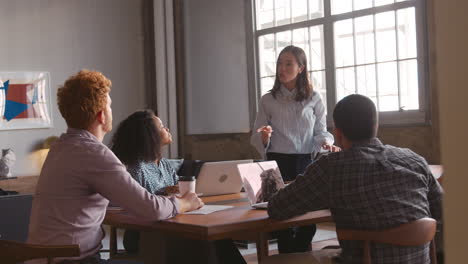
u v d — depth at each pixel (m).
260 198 2.90
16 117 8.38
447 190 0.60
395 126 6.58
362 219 2.30
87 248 2.31
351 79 7.11
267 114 4.18
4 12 8.36
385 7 6.68
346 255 2.39
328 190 2.34
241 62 8.29
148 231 2.76
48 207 2.27
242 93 8.30
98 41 9.15
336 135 2.46
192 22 8.71
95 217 2.35
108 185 2.29
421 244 2.26
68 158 2.29
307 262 2.64
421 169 2.42
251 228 2.42
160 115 9.05
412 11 6.43
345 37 7.15
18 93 8.42
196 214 2.62
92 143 2.33
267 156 4.16
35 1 8.60
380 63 6.79
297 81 4.07
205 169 3.38
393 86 6.67
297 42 7.71
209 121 8.60
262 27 8.14
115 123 9.29
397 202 2.30
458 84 0.57
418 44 6.37
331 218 2.64
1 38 8.34
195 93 8.73
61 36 8.82
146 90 9.59
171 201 2.53
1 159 8.03
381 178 2.30
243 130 8.30
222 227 2.32
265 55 8.12
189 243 2.81
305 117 4.09
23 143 8.45
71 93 2.36
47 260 2.10
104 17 9.21
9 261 2.07
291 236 3.71
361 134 2.36
